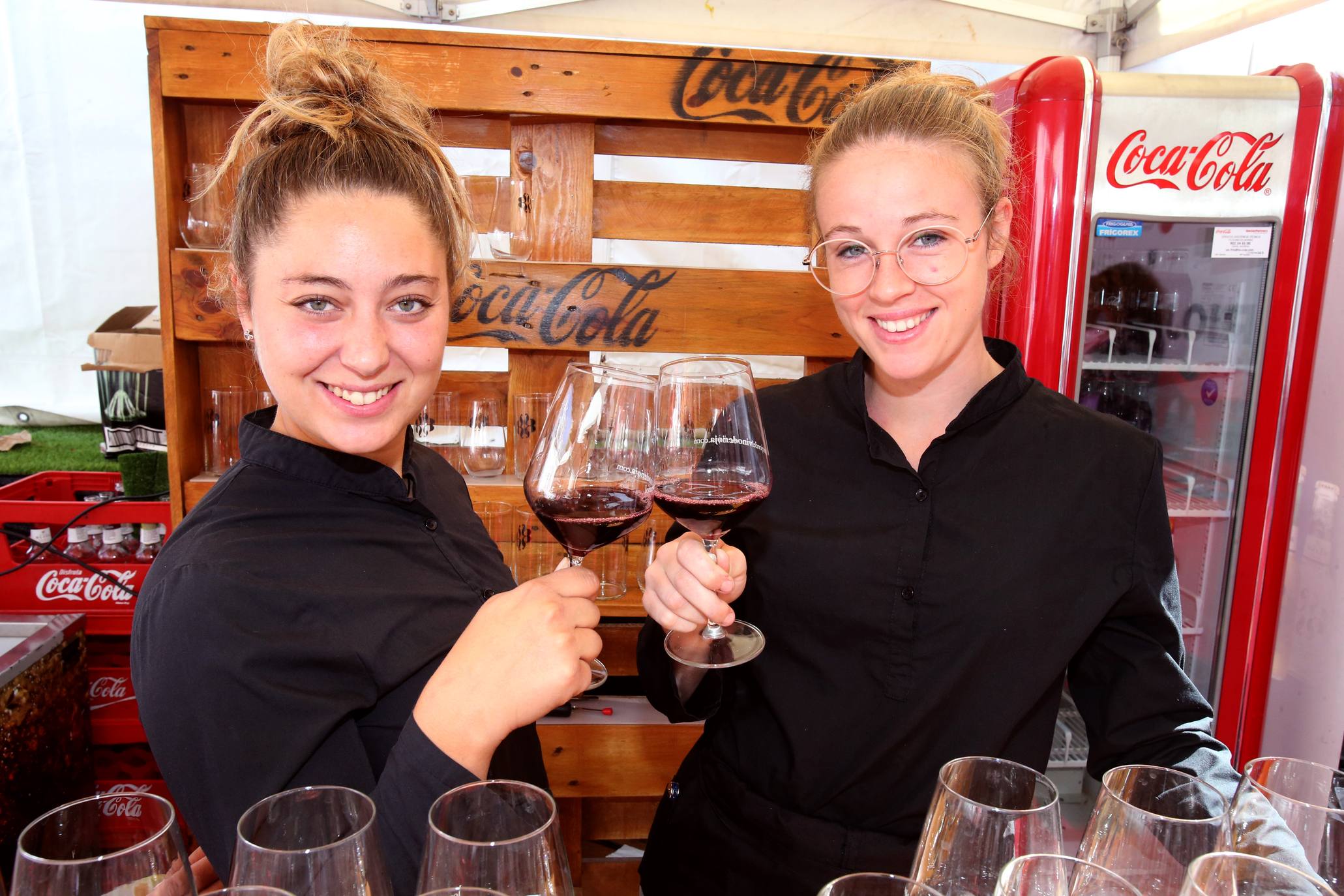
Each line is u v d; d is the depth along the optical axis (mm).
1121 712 1088
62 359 2359
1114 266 2254
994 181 1089
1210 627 2312
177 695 769
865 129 1056
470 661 744
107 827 617
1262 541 2205
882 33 2338
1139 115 1984
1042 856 531
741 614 1234
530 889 524
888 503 1138
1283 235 2074
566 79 1828
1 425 2354
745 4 2264
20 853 524
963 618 1085
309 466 928
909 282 1042
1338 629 2338
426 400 945
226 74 1742
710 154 2047
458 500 1245
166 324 1813
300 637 814
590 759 1970
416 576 975
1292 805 647
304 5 2127
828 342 1985
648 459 921
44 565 1984
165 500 2180
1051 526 1095
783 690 1147
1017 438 1125
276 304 845
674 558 1065
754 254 2539
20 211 2254
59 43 2186
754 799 1151
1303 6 2041
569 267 1893
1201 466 2332
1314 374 2406
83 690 1955
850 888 500
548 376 2027
